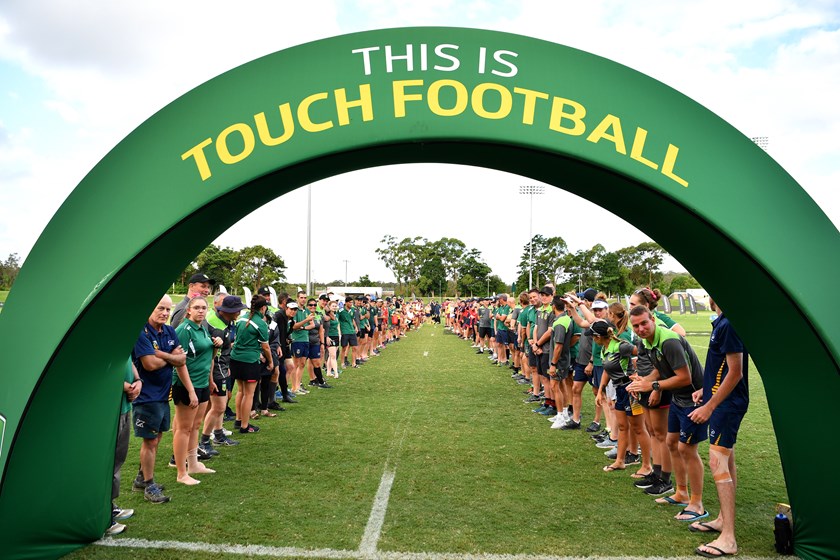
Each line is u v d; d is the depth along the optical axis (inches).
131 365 144.3
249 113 114.7
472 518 142.7
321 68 116.1
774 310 116.1
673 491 161.8
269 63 116.8
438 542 127.6
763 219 110.2
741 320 122.3
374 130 113.6
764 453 210.5
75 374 119.6
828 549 117.6
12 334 112.7
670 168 111.8
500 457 201.6
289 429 246.5
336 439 227.9
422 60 116.0
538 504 153.3
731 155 112.9
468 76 115.3
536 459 199.2
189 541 127.0
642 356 159.0
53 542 119.6
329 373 428.1
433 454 205.5
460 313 971.3
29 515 115.6
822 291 107.7
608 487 168.2
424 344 786.8
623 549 124.1
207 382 181.0
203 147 114.0
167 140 114.7
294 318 350.6
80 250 112.6
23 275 114.4
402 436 233.6
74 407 121.0
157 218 112.3
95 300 112.9
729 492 123.4
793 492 124.7
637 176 111.4
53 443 118.0
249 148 113.7
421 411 290.2
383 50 116.6
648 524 138.9
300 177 130.6
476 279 3006.9
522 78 115.5
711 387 130.0
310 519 141.3
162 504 151.1
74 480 122.6
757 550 123.6
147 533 131.6
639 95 115.3
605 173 118.3
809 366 115.3
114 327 124.5
